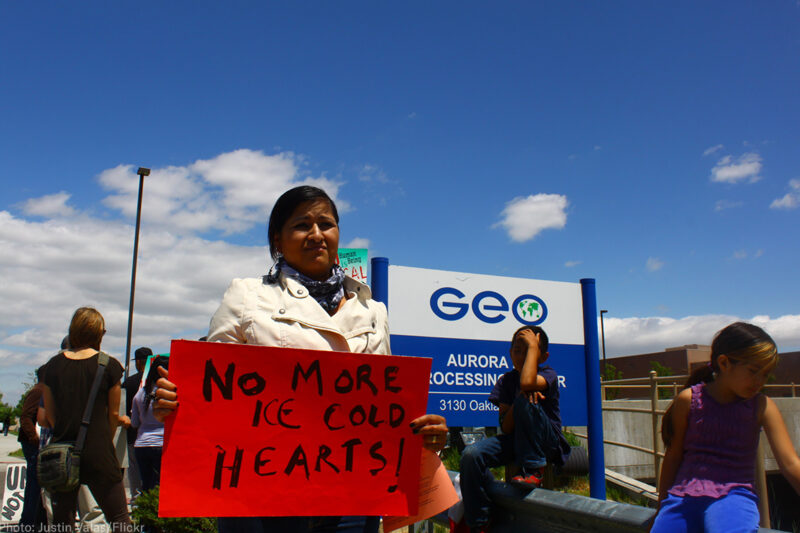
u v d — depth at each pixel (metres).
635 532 2.71
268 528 2.05
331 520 2.12
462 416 6.32
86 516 4.98
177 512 1.94
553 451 3.64
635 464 11.25
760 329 2.48
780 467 2.36
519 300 6.86
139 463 6.07
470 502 3.75
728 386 2.48
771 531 2.37
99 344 4.57
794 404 13.23
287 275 2.24
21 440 5.72
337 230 2.31
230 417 2.04
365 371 2.21
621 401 11.99
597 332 7.15
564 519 3.20
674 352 45.59
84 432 4.22
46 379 4.31
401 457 2.21
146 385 6.01
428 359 2.28
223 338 2.14
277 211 2.30
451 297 6.46
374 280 6.14
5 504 7.00
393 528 2.31
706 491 2.38
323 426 2.13
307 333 2.16
